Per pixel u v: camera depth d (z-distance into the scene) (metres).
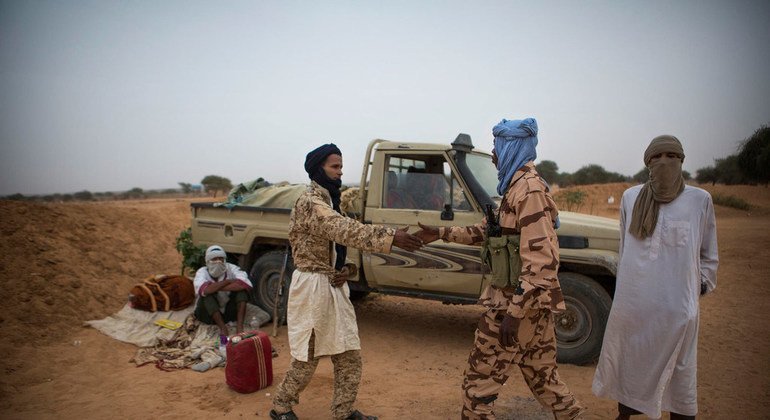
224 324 5.30
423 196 5.20
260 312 5.94
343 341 3.23
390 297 7.58
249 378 4.08
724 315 6.57
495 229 2.79
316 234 3.15
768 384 4.34
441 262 4.99
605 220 5.20
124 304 6.51
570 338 4.73
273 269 6.02
